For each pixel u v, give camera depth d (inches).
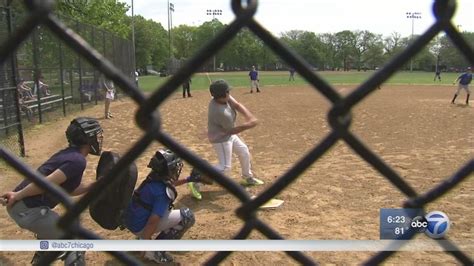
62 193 58.2
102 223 154.9
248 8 44.3
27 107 536.4
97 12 1210.0
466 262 73.0
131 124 562.9
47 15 41.1
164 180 169.0
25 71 548.7
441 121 590.2
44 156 373.1
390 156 366.9
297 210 233.1
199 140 452.8
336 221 216.5
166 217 172.2
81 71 740.7
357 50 3435.0
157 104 46.6
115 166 51.0
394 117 636.1
